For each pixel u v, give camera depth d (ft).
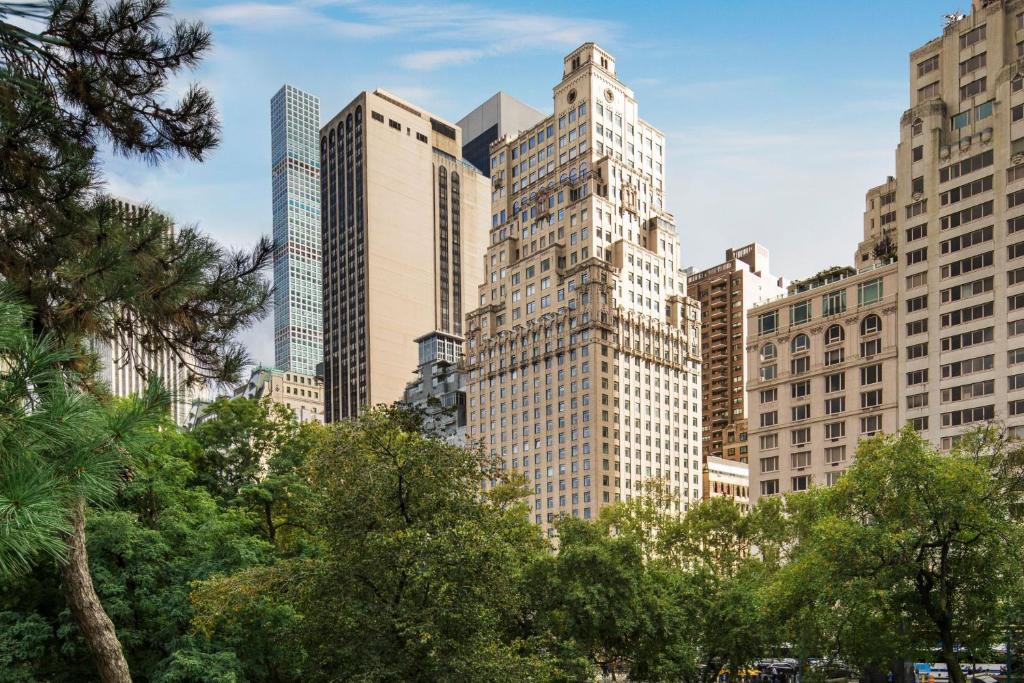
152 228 39.50
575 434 475.31
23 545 23.27
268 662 107.86
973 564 116.78
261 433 160.15
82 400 26.50
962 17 320.91
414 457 93.91
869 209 423.23
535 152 546.26
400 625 84.74
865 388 328.70
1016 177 294.66
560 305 497.87
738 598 159.94
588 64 516.32
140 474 107.45
